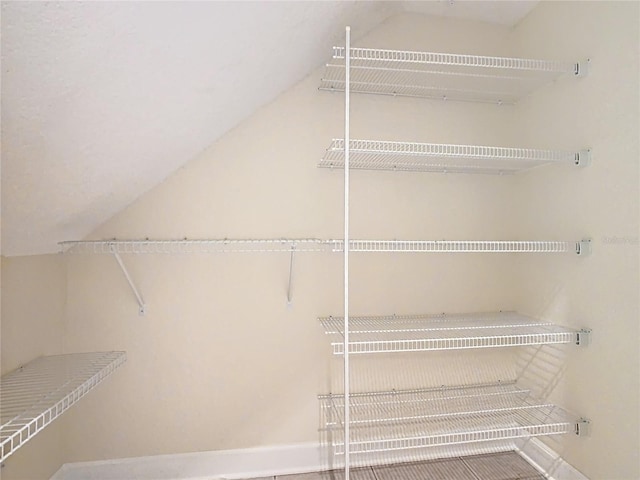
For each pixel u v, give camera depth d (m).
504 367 1.80
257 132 1.64
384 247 1.64
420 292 1.76
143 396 1.57
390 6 1.66
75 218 1.29
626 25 1.26
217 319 1.61
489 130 1.81
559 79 1.56
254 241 1.54
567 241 1.50
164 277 1.58
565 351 1.50
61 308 1.49
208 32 0.91
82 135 0.89
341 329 1.53
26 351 1.27
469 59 1.67
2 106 0.65
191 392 1.60
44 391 1.04
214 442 1.61
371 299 1.72
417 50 1.75
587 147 1.42
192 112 1.23
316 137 1.68
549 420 1.54
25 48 0.59
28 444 1.26
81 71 0.72
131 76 0.84
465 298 1.79
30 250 1.26
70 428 1.52
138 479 1.55
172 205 1.59
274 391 1.65
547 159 1.42
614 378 1.29
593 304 1.38
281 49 1.30
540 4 1.66
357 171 1.72
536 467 1.63
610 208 1.32
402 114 1.76
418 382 1.73
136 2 0.67
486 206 1.81
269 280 1.65
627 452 1.24
